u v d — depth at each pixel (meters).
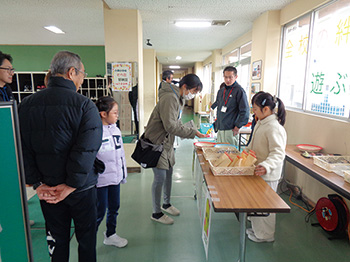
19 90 6.51
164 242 2.12
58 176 1.22
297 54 3.29
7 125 0.90
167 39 6.16
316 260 1.90
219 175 1.63
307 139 2.90
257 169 1.63
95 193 1.43
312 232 2.27
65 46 7.68
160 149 2.15
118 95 3.76
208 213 1.50
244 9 3.57
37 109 1.17
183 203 2.81
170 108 1.99
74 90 1.28
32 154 1.22
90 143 1.19
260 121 1.86
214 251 2.01
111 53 3.66
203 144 2.36
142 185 3.33
